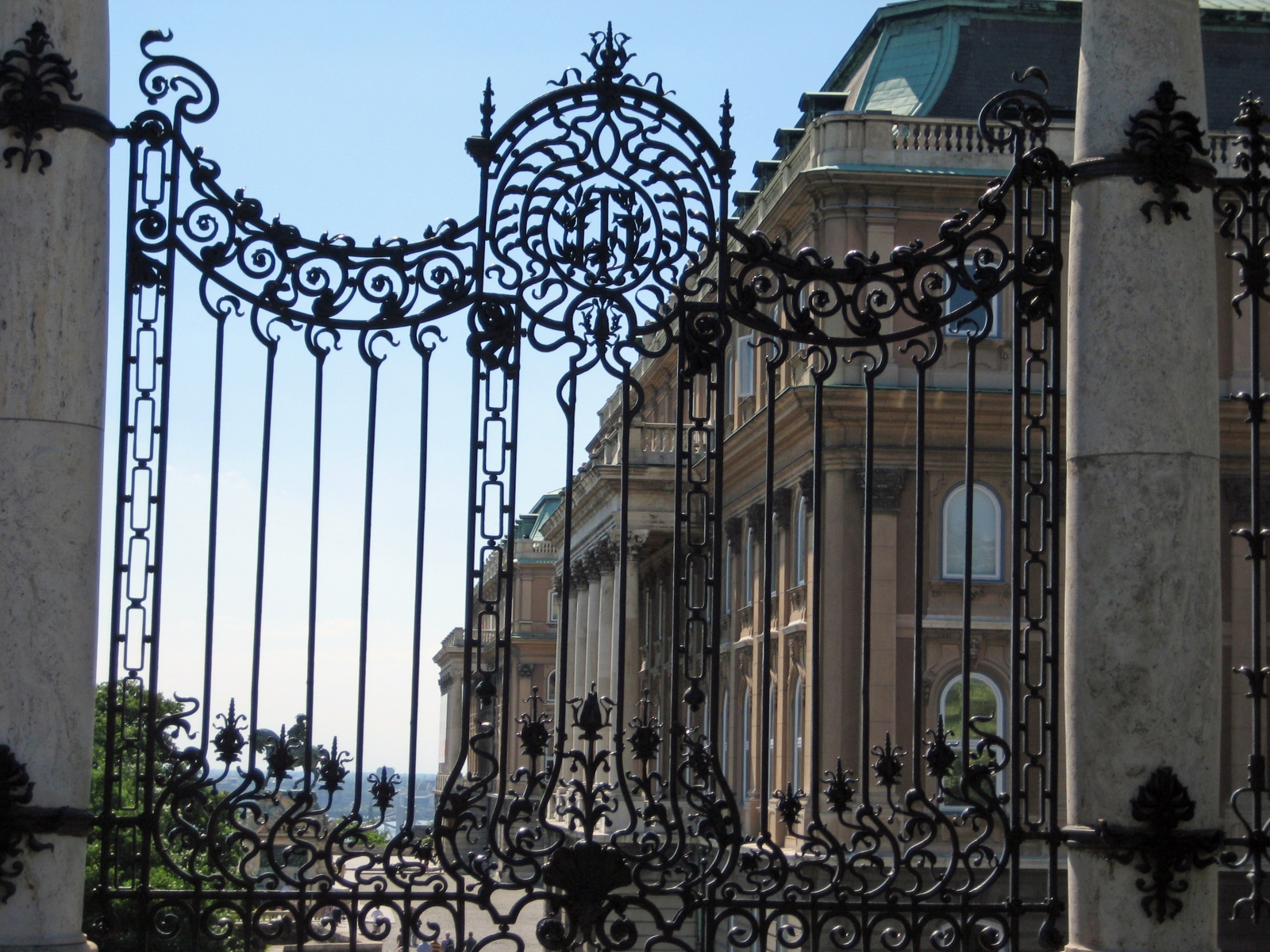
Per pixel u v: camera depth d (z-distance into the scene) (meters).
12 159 6.64
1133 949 6.95
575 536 37.72
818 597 7.39
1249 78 27.44
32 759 6.49
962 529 24.00
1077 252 7.37
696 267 7.41
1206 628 7.12
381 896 6.90
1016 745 7.36
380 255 7.29
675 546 7.23
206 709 6.98
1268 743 22.61
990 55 27.64
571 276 7.34
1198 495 7.15
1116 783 7.04
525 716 7.09
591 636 35.91
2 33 6.75
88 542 6.68
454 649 61.69
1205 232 7.34
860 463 23.83
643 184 7.43
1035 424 7.59
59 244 6.63
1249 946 18.94
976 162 23.95
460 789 7.00
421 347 7.29
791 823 7.20
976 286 7.60
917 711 7.41
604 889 6.99
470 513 7.16
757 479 26.56
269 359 7.22
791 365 24.00
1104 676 7.08
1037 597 21.83
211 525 7.11
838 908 7.13
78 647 6.61
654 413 31.67
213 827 6.88
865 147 24.00
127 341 7.03
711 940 7.05
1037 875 19.84
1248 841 7.16
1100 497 7.16
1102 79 7.38
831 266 7.55
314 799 7.01
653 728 7.13
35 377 6.58
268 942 6.84
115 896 6.79
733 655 27.12
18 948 6.36
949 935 7.19
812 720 7.29
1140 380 7.15
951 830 7.25
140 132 7.12
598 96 7.45
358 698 7.13
